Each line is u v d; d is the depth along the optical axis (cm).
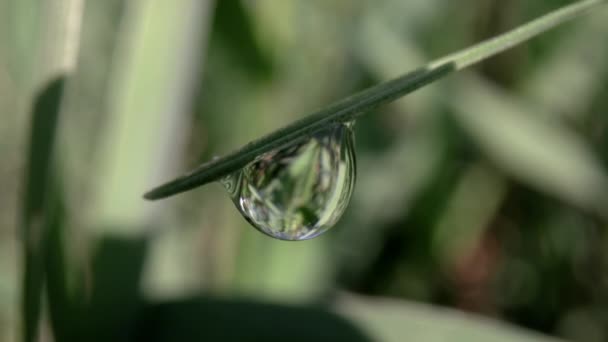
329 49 10
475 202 11
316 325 6
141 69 7
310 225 5
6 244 9
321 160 5
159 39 7
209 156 9
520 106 11
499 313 11
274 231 5
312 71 9
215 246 9
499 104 11
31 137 6
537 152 11
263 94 9
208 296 6
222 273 9
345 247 11
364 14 10
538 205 11
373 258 11
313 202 5
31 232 6
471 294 11
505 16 11
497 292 11
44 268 6
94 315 6
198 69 7
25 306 6
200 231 9
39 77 6
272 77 8
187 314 6
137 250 7
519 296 11
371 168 11
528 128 11
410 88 5
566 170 11
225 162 5
